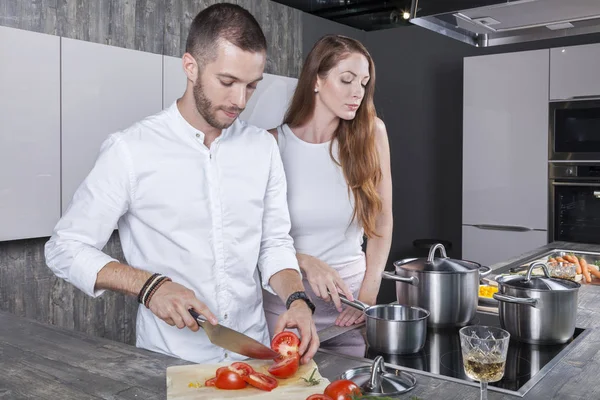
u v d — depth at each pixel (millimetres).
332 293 1612
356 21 5363
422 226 5289
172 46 3797
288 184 1885
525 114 4125
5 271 3000
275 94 3844
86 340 1448
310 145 1880
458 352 1399
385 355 1385
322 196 1880
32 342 1425
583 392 1138
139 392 1115
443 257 1689
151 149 1391
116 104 3170
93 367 1251
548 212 4074
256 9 4348
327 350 1390
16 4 2959
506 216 4246
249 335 1530
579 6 2053
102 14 3367
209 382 1132
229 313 1471
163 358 1314
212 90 1271
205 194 1424
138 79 3266
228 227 1454
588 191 3900
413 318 1458
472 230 4391
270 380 1128
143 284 1242
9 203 2748
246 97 1303
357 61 1724
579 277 2330
